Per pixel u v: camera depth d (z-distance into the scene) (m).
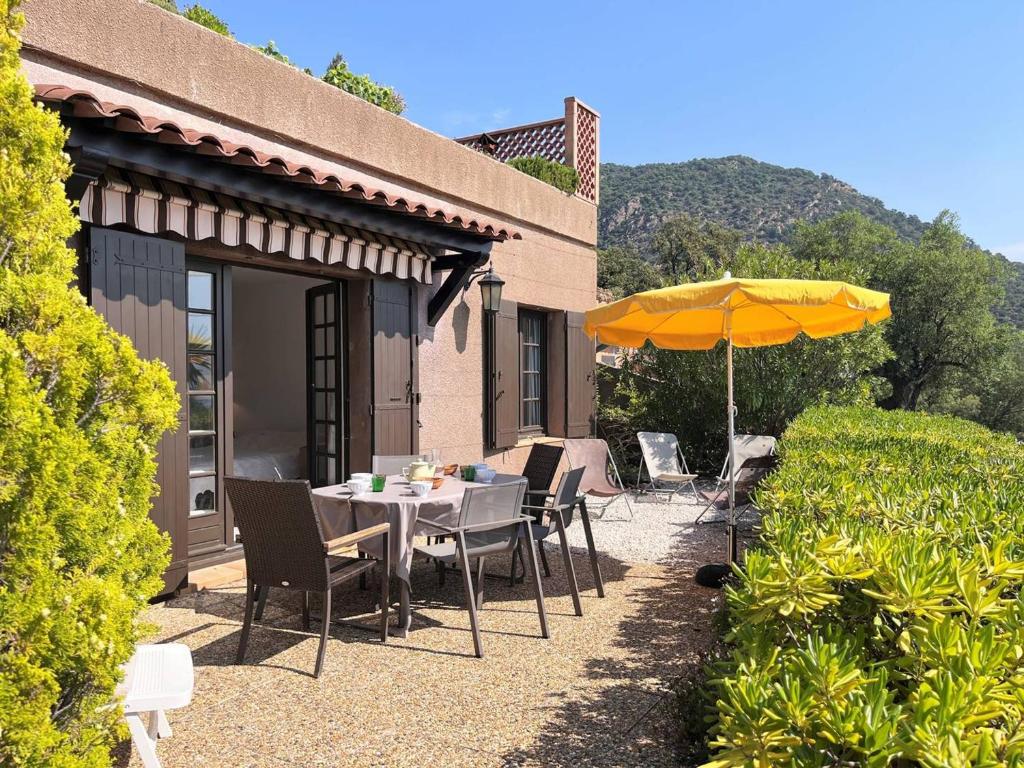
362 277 6.80
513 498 4.34
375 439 6.76
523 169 10.13
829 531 2.56
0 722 1.72
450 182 7.95
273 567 3.78
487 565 6.01
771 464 6.69
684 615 4.66
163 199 4.68
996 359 22.64
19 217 2.13
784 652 1.96
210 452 5.48
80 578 1.98
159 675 2.62
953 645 1.64
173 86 5.17
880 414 9.35
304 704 3.32
